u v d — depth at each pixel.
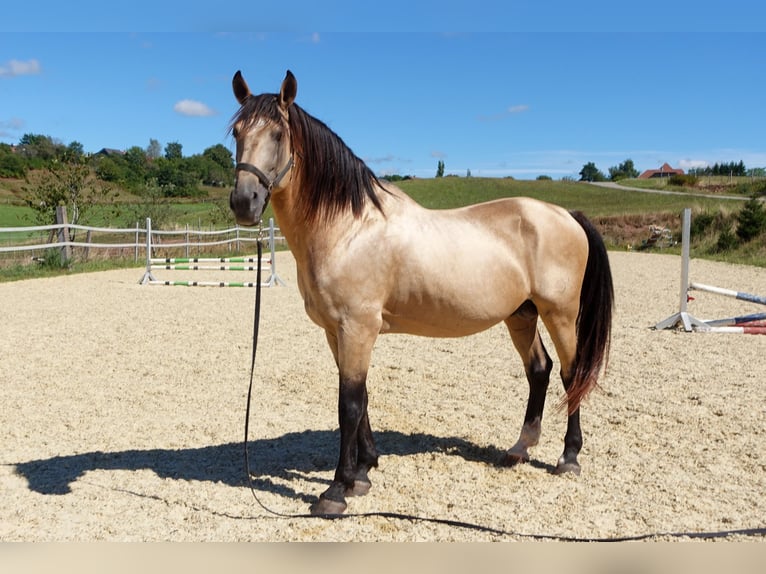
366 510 3.43
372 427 4.81
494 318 3.65
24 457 4.22
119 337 8.14
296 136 3.27
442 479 3.83
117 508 3.47
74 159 19.19
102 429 4.79
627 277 16.03
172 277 16.08
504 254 3.64
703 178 64.81
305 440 4.59
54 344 7.66
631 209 39.59
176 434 4.71
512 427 4.79
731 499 3.49
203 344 7.81
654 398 5.41
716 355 7.09
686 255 8.62
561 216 3.85
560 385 6.00
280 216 3.43
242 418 5.08
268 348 7.64
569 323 3.87
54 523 3.29
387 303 3.46
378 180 3.60
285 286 14.14
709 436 4.48
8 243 18.83
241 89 3.44
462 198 58.78
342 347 3.35
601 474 3.87
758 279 15.36
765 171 65.94
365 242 3.32
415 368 6.63
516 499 3.53
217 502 3.55
